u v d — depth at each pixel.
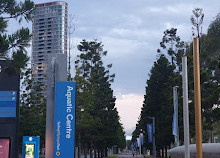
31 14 21.94
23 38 20.77
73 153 22.22
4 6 21.27
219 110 43.03
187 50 54.53
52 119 23.22
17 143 24.23
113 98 82.06
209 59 45.22
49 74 23.61
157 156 76.75
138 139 111.00
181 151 14.16
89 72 77.12
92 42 80.38
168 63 68.88
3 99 24.16
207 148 10.41
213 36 43.81
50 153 22.89
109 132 72.12
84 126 56.56
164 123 56.69
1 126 24.11
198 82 10.10
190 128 48.03
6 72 23.52
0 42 20.02
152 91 67.62
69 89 22.47
